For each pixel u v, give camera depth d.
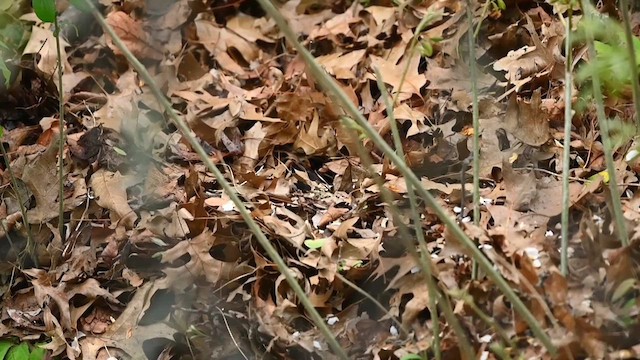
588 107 2.63
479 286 2.38
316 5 3.02
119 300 2.57
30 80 2.88
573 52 2.70
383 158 2.68
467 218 2.54
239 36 2.97
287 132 2.75
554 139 2.63
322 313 2.50
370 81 2.82
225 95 2.88
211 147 2.76
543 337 2.28
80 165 2.72
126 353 2.52
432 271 2.38
